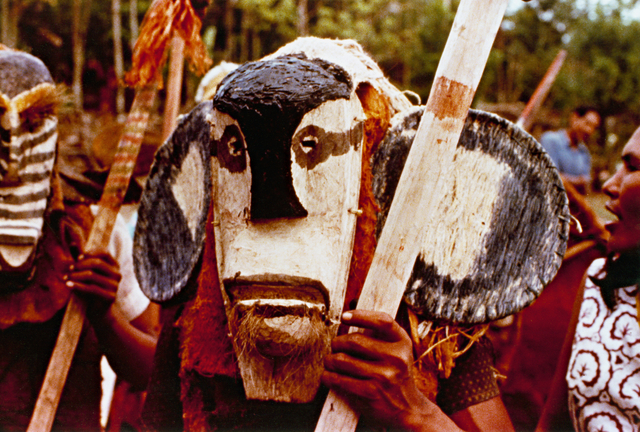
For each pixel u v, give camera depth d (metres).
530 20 22.98
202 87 2.33
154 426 1.44
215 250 1.25
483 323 1.20
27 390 1.75
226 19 16.58
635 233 1.49
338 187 1.15
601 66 20.34
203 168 1.40
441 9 17.31
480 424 1.25
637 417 1.48
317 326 1.15
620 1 21.78
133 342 1.84
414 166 1.09
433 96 1.10
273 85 1.12
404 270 1.09
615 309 1.54
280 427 1.27
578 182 4.04
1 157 1.66
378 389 1.09
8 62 1.67
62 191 1.94
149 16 1.60
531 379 2.66
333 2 16.81
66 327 1.67
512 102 21.55
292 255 1.13
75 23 13.16
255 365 1.22
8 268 1.69
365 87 1.28
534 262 1.19
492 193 1.22
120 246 2.04
